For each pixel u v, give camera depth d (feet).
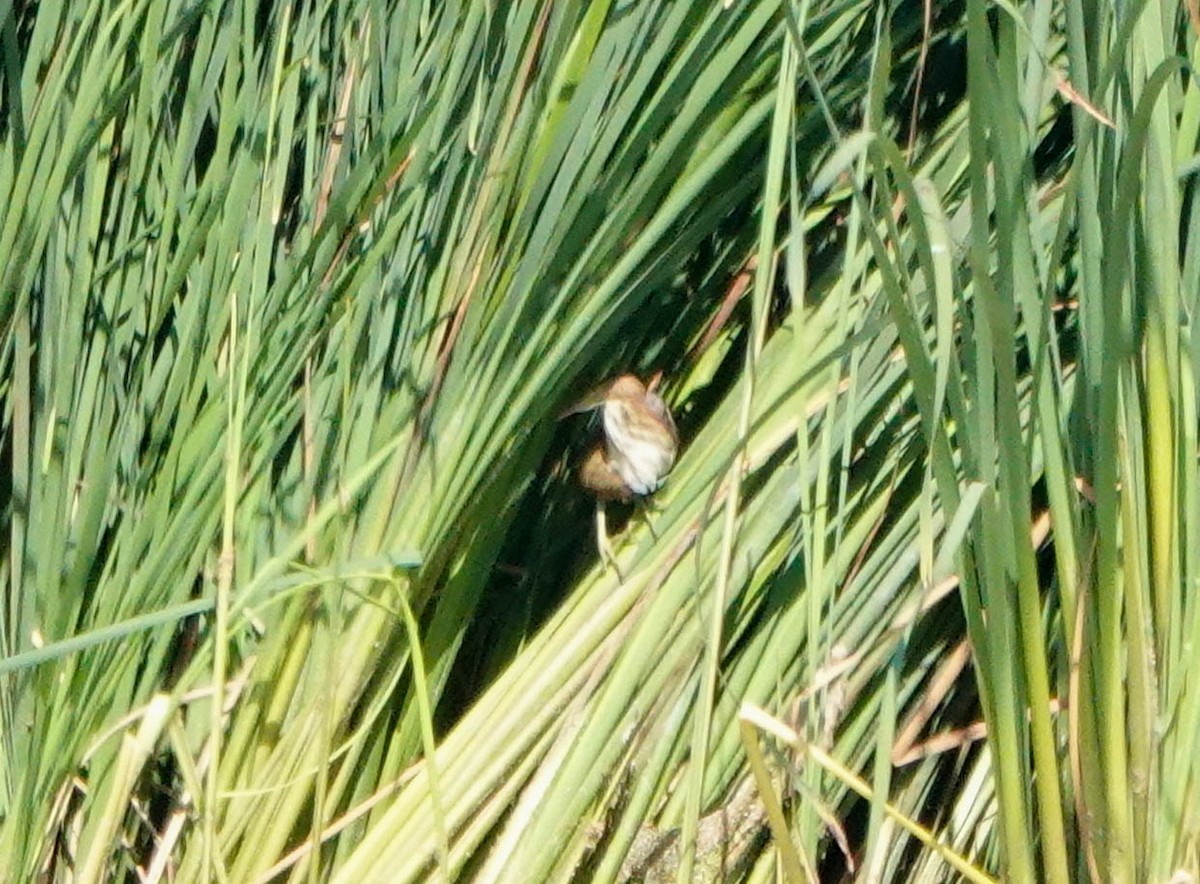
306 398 37.58
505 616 38.42
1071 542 36.70
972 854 38.01
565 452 38.34
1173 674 36.81
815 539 37.09
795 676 37.78
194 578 37.47
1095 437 36.58
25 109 37.47
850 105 38.04
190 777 37.24
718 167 37.35
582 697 37.76
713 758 37.70
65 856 37.68
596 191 37.24
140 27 37.60
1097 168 36.47
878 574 37.76
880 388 37.68
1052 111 37.83
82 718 37.37
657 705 37.73
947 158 37.78
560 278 37.32
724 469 36.86
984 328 36.35
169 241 37.55
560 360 37.37
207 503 37.37
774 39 37.32
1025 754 36.99
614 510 38.32
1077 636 36.76
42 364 37.47
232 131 37.35
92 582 37.63
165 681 37.83
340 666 37.52
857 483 37.81
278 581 36.99
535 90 37.11
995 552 36.52
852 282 37.52
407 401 37.52
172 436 37.58
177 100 37.88
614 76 37.06
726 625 37.78
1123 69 36.32
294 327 37.37
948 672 37.93
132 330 37.68
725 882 37.70
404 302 37.58
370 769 37.78
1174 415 36.68
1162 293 36.52
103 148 37.60
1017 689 36.86
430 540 37.47
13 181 37.24
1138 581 36.68
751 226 38.14
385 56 37.60
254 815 37.55
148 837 37.93
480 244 37.37
